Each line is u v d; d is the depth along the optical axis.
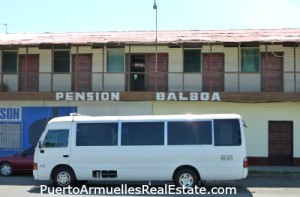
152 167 15.82
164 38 24.89
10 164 20.16
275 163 23.66
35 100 24.81
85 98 24.27
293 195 14.65
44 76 26.06
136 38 25.25
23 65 26.39
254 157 23.66
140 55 25.61
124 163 15.94
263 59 24.59
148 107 24.14
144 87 25.41
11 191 15.43
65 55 25.98
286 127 23.73
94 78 25.59
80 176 16.11
